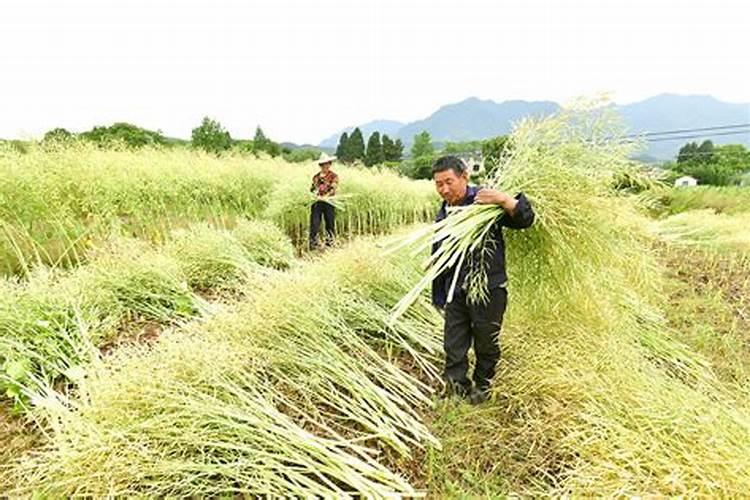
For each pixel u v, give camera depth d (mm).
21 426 2705
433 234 2855
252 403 2473
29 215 5422
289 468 2174
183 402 2316
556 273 3154
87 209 6059
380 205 11594
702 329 4176
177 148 10328
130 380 2307
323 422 2752
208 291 5316
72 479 1980
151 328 4160
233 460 2268
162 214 8242
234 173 9984
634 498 1839
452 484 2316
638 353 3197
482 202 2680
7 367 2996
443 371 3430
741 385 3223
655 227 10117
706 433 2146
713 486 1870
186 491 2086
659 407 2344
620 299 3623
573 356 2824
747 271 7590
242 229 6996
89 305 3990
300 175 10336
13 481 2252
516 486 2312
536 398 2791
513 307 3533
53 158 6109
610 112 3154
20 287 3744
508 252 3273
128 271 4512
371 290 4109
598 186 3031
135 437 2102
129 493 2010
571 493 2098
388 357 3594
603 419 2293
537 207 2947
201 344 2717
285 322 3160
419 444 2543
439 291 3070
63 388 3125
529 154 3066
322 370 3016
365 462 2494
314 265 4391
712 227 11000
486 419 2771
